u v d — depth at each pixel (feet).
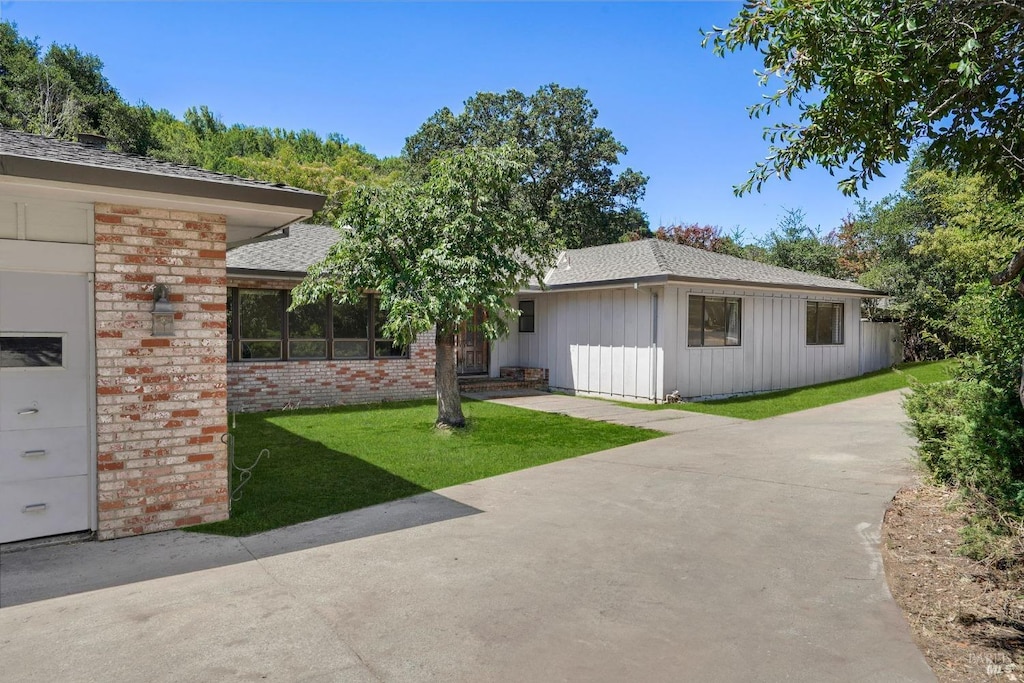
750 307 52.90
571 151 123.34
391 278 30.04
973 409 17.37
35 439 16.35
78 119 100.73
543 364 57.82
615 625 11.95
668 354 46.73
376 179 138.92
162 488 17.78
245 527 18.03
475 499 20.93
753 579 14.19
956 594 13.48
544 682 9.96
